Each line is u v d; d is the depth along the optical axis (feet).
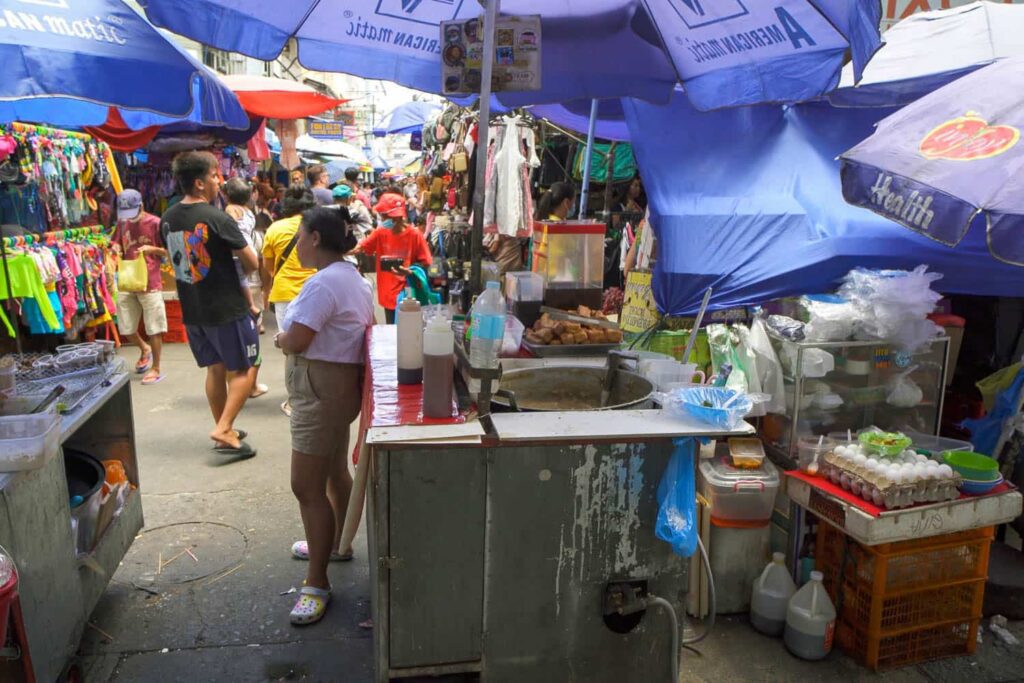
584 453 7.11
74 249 19.84
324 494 9.80
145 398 19.53
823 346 10.67
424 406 7.16
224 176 30.83
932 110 10.19
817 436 10.83
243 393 15.30
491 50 8.98
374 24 10.39
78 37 7.79
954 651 9.59
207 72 10.98
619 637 7.73
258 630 9.71
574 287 11.59
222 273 14.44
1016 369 12.28
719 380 11.07
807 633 9.25
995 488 9.31
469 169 24.59
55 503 7.60
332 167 52.08
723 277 12.06
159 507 13.16
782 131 13.29
